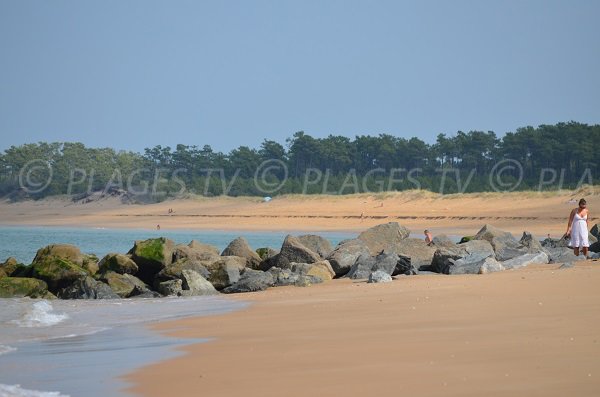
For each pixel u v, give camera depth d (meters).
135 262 74.44
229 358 30.14
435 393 22.48
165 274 69.81
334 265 76.12
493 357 26.88
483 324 34.34
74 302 58.84
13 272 72.44
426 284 56.44
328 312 43.50
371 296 50.59
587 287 45.66
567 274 54.31
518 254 77.50
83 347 35.28
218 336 36.72
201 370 27.92
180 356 31.28
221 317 45.09
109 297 63.91
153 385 25.78
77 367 29.91
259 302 53.75
